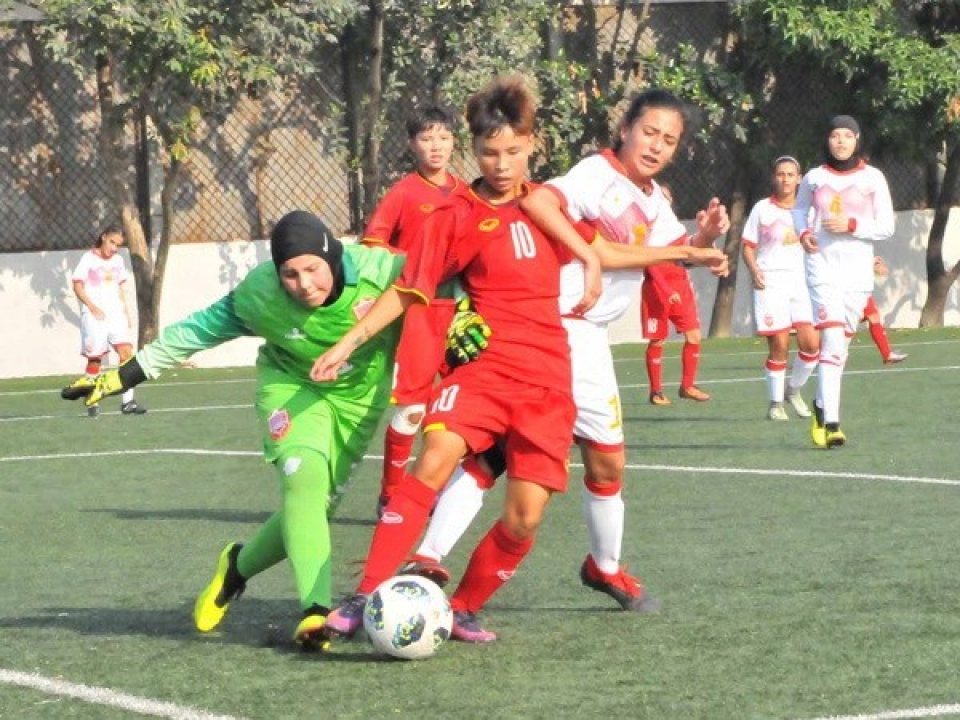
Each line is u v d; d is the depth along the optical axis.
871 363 53.16
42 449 36.50
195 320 16.17
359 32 64.19
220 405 46.50
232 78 60.22
